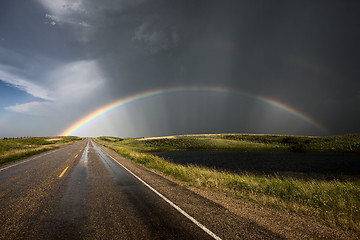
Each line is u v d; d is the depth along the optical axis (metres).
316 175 13.72
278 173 14.56
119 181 7.50
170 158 25.42
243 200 5.46
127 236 3.10
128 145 52.09
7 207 4.32
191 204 4.86
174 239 3.04
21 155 16.56
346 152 33.00
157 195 5.61
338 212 4.58
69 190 5.92
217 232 3.32
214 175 8.77
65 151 23.14
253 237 3.18
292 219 4.10
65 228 3.34
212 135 77.06
